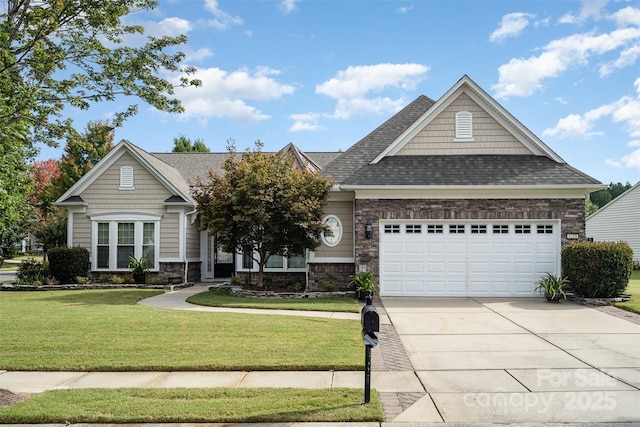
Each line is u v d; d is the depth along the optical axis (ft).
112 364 24.54
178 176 75.31
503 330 33.53
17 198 41.98
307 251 54.90
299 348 27.40
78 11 26.66
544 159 52.80
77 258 63.21
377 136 60.70
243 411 18.17
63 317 36.68
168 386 21.56
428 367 24.63
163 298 50.44
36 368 24.23
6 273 99.60
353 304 44.37
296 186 48.91
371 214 50.37
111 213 65.82
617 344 29.43
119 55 28.14
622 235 110.32
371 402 19.10
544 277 49.55
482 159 53.01
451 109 54.34
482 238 50.14
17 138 25.44
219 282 69.77
